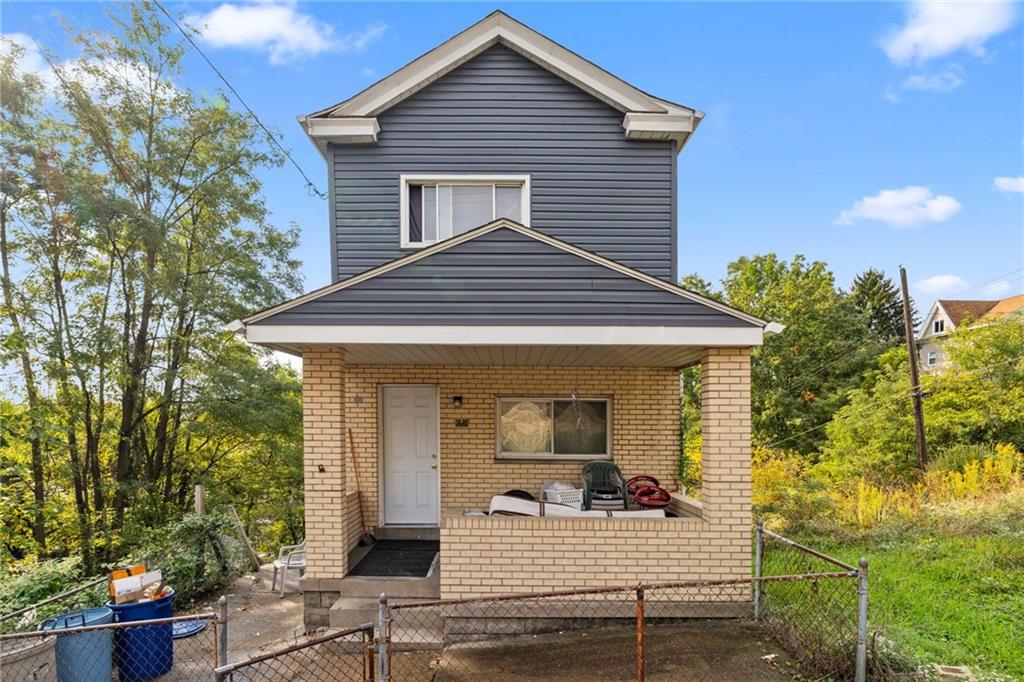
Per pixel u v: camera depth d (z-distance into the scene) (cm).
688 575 570
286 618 655
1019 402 1688
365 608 568
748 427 575
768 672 460
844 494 1247
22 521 1059
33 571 689
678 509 699
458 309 564
